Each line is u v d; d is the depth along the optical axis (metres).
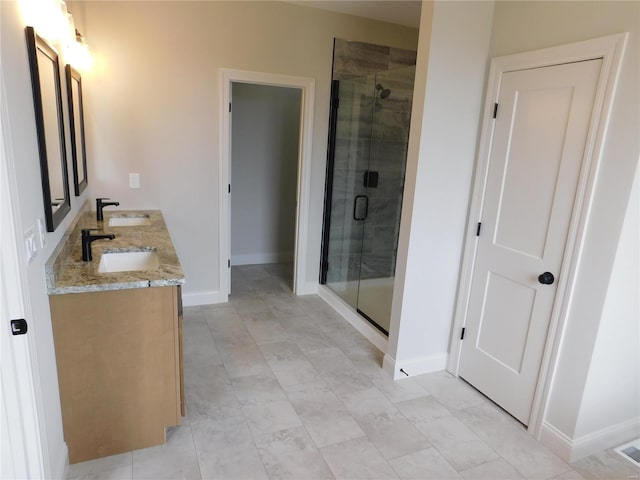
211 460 1.96
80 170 2.79
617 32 1.78
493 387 2.52
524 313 2.29
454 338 2.80
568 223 2.02
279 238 5.30
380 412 2.39
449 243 2.66
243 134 4.81
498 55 2.39
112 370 1.88
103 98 3.12
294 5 3.54
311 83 3.73
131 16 3.07
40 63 1.64
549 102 2.10
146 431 2.00
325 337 3.31
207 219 3.66
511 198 2.34
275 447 2.06
